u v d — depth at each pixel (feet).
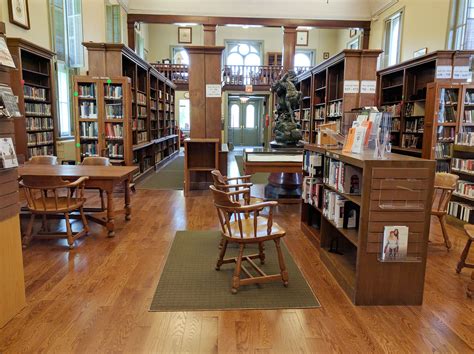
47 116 22.22
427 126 18.89
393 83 26.27
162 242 12.12
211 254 11.04
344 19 35.06
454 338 6.93
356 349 6.56
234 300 8.23
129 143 20.07
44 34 22.79
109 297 8.31
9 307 7.30
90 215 13.62
